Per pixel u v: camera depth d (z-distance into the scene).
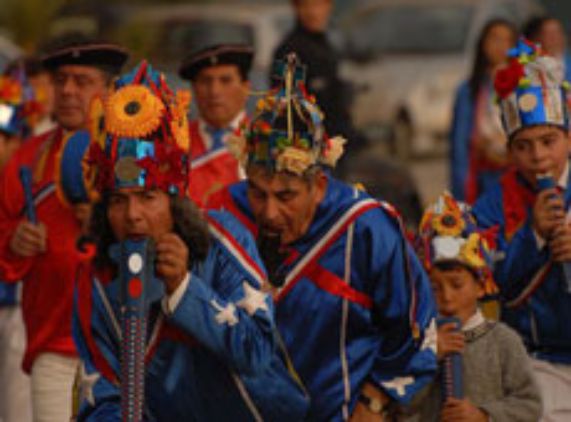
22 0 41.53
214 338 10.63
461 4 48.22
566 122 15.05
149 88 10.87
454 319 13.47
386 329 12.25
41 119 20.19
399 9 48.09
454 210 13.95
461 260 13.74
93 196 11.38
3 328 17.56
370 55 41.69
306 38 23.75
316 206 11.98
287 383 11.09
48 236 15.88
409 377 12.27
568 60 24.48
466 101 23.56
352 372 12.13
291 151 11.45
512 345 13.80
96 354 11.30
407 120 44.91
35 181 16.05
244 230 11.21
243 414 11.06
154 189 10.64
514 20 48.31
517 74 15.04
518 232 14.95
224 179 17.34
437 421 13.52
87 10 40.25
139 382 10.58
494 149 23.16
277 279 11.95
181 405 11.05
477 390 13.69
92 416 11.27
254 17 39.59
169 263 10.53
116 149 10.68
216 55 17.55
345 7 56.41
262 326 10.83
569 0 60.56
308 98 11.78
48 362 15.95
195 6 40.50
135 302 10.58
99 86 16.08
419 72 45.56
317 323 12.01
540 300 14.91
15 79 18.80
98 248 11.06
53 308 15.94
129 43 37.19
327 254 11.98
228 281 10.96
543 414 14.82
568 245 14.58
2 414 17.62
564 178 15.10
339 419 12.13
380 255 12.00
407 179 25.91
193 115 19.08
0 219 16.22
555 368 14.95
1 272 15.97
